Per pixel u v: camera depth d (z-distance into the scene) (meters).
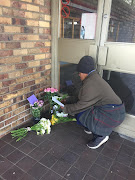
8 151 1.90
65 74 2.98
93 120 1.85
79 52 2.36
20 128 2.29
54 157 1.85
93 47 2.16
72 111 1.94
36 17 2.16
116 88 2.26
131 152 1.98
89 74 1.81
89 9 2.12
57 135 2.22
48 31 2.41
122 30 2.02
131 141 2.18
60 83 2.90
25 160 1.79
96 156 1.89
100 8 2.01
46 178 1.58
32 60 2.27
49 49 2.53
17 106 2.24
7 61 1.93
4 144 2.01
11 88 2.07
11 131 2.14
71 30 2.37
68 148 1.99
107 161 1.82
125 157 1.89
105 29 2.06
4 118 2.09
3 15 1.76
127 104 2.22
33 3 2.07
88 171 1.68
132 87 2.13
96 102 1.82
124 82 2.17
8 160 1.78
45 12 2.28
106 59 2.16
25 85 2.27
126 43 1.96
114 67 2.12
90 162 1.80
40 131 2.21
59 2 2.34
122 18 1.99
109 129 1.88
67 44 2.44
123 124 2.26
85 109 1.86
